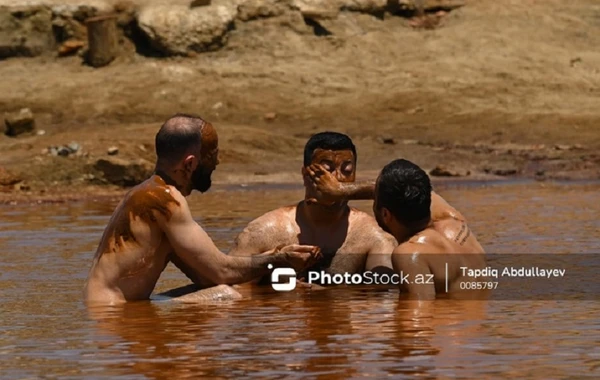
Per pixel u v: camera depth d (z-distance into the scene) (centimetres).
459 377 916
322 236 1522
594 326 1127
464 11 6462
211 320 1215
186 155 1412
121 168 3744
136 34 6069
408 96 5553
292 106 5528
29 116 5128
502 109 5375
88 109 5484
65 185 3700
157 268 1405
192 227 1408
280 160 4422
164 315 1258
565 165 4131
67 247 2003
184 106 5528
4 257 1864
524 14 6406
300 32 6128
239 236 1525
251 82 5728
